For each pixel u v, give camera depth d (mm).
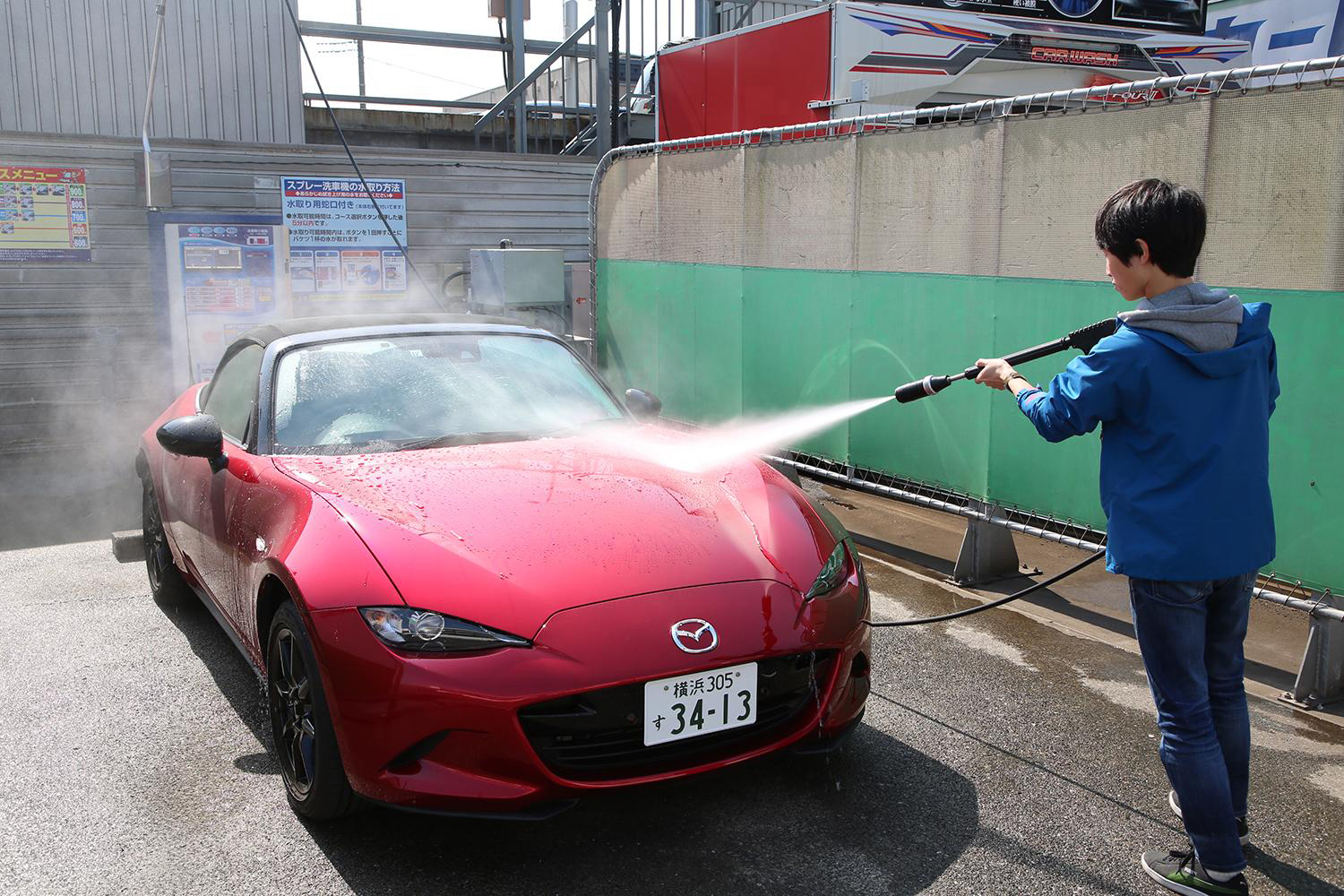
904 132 5203
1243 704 2637
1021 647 4152
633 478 3232
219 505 3543
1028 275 4625
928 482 5266
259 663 3223
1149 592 2473
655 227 7410
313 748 2756
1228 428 2406
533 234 10594
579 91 12938
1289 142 3641
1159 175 4070
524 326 4363
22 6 9367
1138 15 8125
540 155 10469
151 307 9141
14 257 8648
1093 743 3328
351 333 4012
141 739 3352
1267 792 3047
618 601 2594
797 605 2770
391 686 2479
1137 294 2535
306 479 3143
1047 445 4566
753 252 6430
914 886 2568
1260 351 2477
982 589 4891
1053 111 4438
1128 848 2736
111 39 9680
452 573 2607
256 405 3654
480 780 2465
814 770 3156
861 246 5562
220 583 3615
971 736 3379
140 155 8883
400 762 2521
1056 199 4453
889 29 7273
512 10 11797
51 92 9555
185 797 2988
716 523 2982
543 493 3051
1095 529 4406
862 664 2980
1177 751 2490
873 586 4934
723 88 8414
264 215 9383
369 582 2609
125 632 4344
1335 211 3523
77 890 2549
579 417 3855
